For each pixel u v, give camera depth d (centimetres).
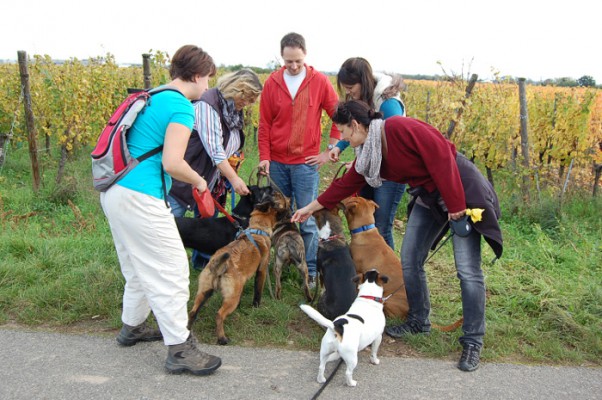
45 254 490
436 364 337
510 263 518
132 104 291
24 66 739
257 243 402
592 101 833
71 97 843
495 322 394
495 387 309
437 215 345
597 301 419
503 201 765
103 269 455
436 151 315
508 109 830
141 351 339
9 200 715
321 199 386
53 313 388
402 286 403
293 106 464
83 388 293
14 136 991
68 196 741
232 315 402
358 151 349
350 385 304
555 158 877
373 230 427
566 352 350
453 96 761
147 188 288
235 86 412
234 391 296
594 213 708
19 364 316
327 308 385
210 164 438
